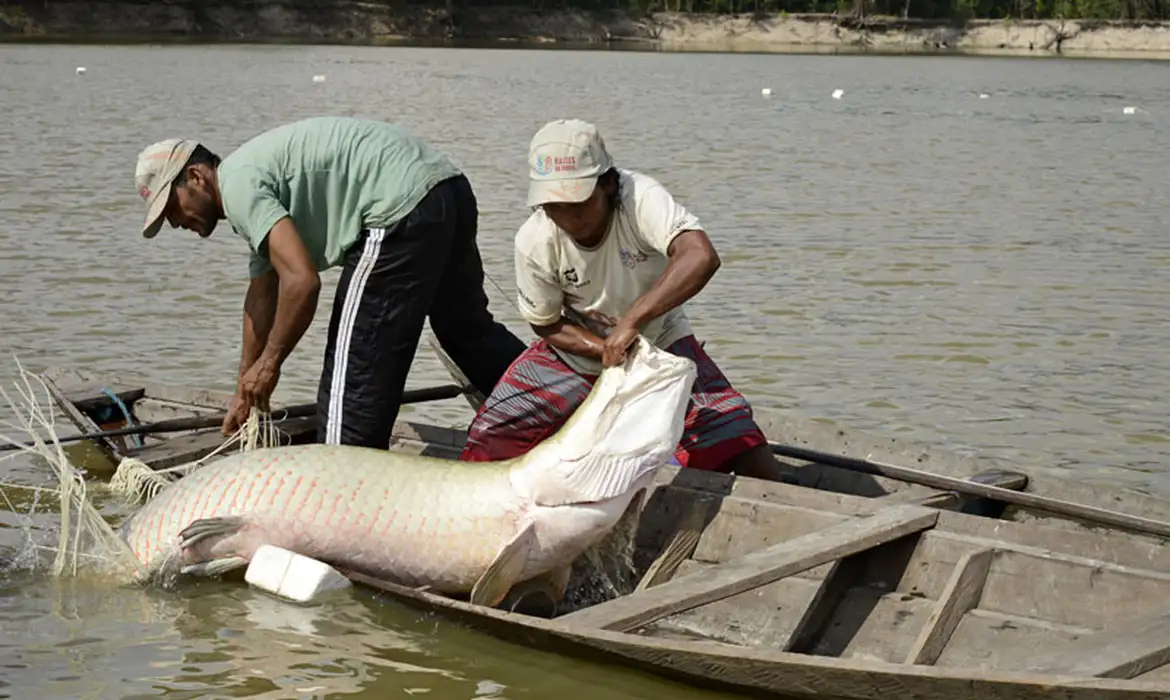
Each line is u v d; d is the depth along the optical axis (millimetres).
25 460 8914
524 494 6430
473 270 7973
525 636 5980
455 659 6023
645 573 6902
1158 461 9281
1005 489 7207
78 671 5836
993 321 13117
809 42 111625
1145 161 29062
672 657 5582
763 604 6500
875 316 13188
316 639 6184
